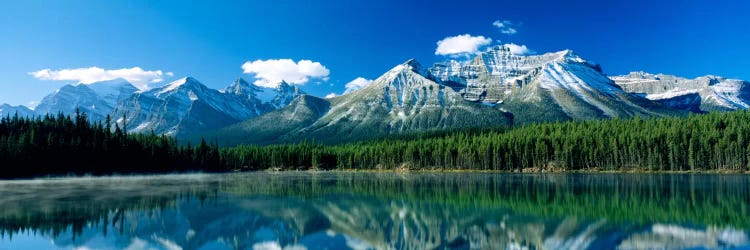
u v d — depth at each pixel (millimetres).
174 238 49344
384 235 51094
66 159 175875
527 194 90188
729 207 69000
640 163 183250
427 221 59000
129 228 54625
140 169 199500
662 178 139875
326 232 52719
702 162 172625
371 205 74812
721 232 50625
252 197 88188
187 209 70312
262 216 63719
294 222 58938
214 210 69125
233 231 53312
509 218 60688
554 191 96375
